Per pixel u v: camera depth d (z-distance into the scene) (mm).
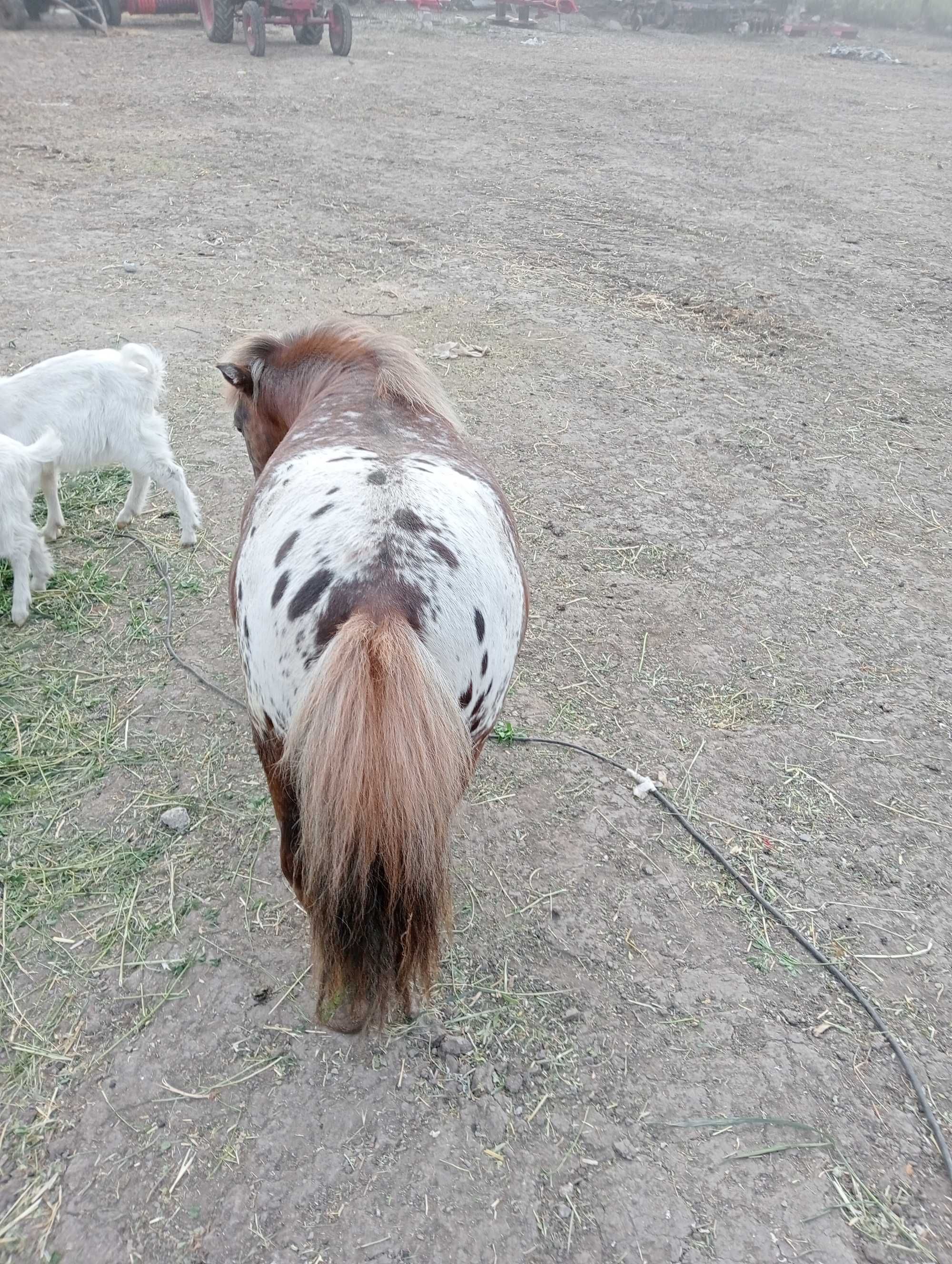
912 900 3230
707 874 3293
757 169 12633
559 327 7742
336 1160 2396
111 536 4973
